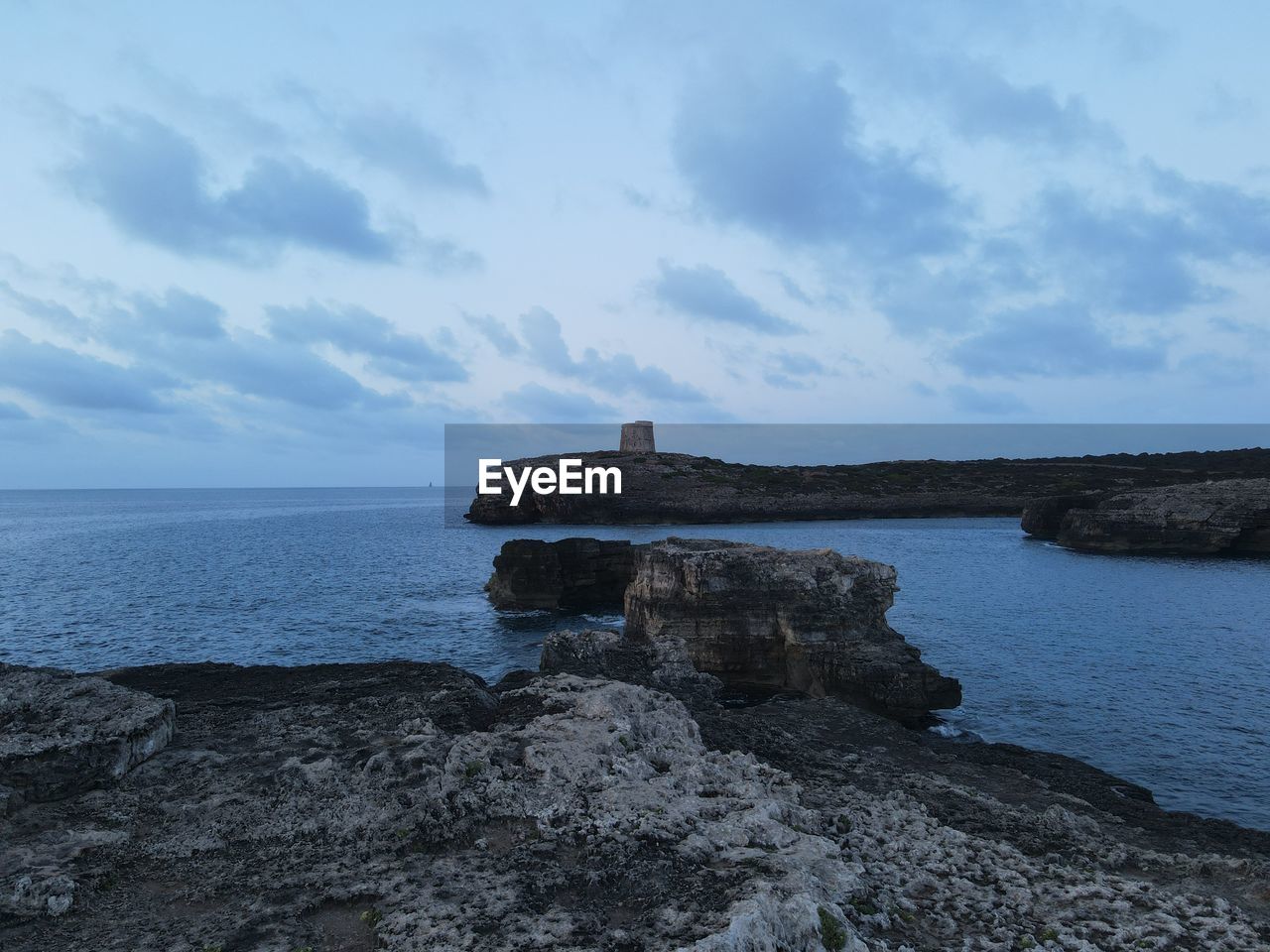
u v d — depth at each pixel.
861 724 22.52
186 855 10.71
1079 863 12.52
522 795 12.15
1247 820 21.47
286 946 8.51
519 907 9.10
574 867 10.17
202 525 172.62
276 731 15.62
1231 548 90.75
